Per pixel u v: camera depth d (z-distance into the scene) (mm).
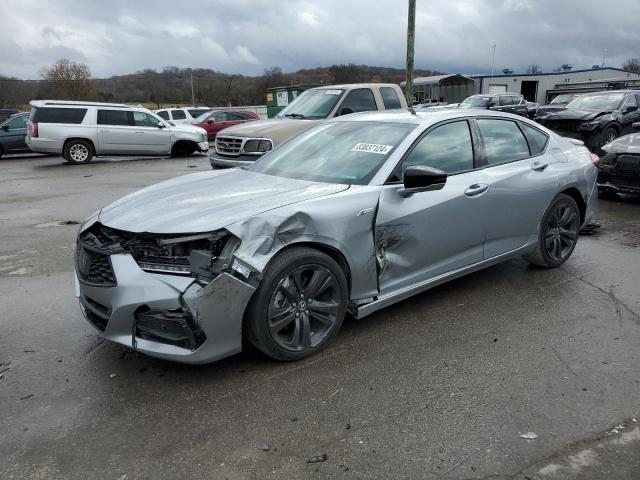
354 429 2748
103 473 2449
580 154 5438
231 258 2977
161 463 2512
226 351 3096
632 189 8195
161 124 16516
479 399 3006
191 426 2777
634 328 3918
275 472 2449
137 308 2988
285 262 3174
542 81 47375
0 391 3113
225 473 2443
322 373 3285
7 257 5816
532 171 4742
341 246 3443
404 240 3793
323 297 3502
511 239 4656
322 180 3922
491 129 4648
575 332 3850
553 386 3139
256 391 3088
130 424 2799
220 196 3566
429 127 4164
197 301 2902
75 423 2812
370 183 3723
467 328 3914
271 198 3426
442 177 3570
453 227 4090
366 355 3508
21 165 15727
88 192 10352
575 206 5211
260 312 3133
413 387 3131
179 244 3010
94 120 15438
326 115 9320
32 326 4008
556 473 2432
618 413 2869
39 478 2418
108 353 3564
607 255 5711
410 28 13000
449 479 2398
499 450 2582
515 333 3834
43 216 8078
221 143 8992
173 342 3016
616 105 13758
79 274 3355
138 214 3338
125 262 3055
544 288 4715
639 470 2449
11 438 2691
